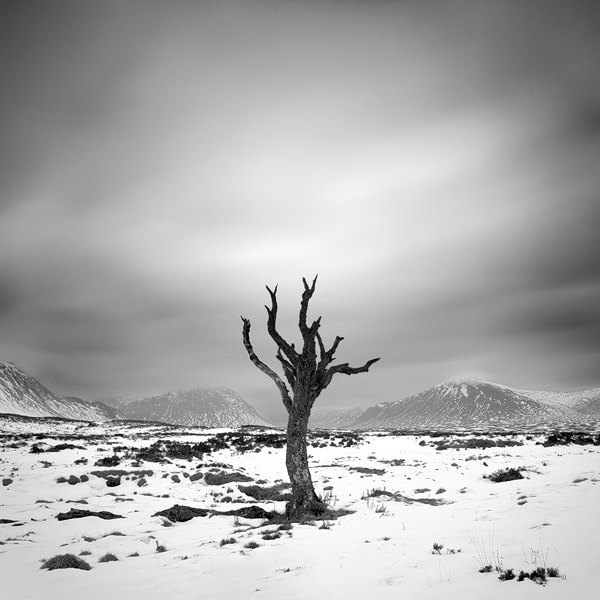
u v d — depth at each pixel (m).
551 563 8.51
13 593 9.27
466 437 63.12
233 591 8.82
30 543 13.66
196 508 18.36
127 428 86.50
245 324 19.16
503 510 14.96
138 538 14.11
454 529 12.62
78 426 87.69
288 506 17.20
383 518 15.28
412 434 76.19
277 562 10.50
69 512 17.64
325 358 18.06
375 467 30.77
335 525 14.55
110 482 24.86
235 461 34.34
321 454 39.72
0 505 19.94
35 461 31.41
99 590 9.34
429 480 24.84
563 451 36.62
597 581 7.33
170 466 29.86
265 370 18.58
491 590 7.39
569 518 12.42
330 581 8.84
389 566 9.48
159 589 9.26
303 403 17.75
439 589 7.76
